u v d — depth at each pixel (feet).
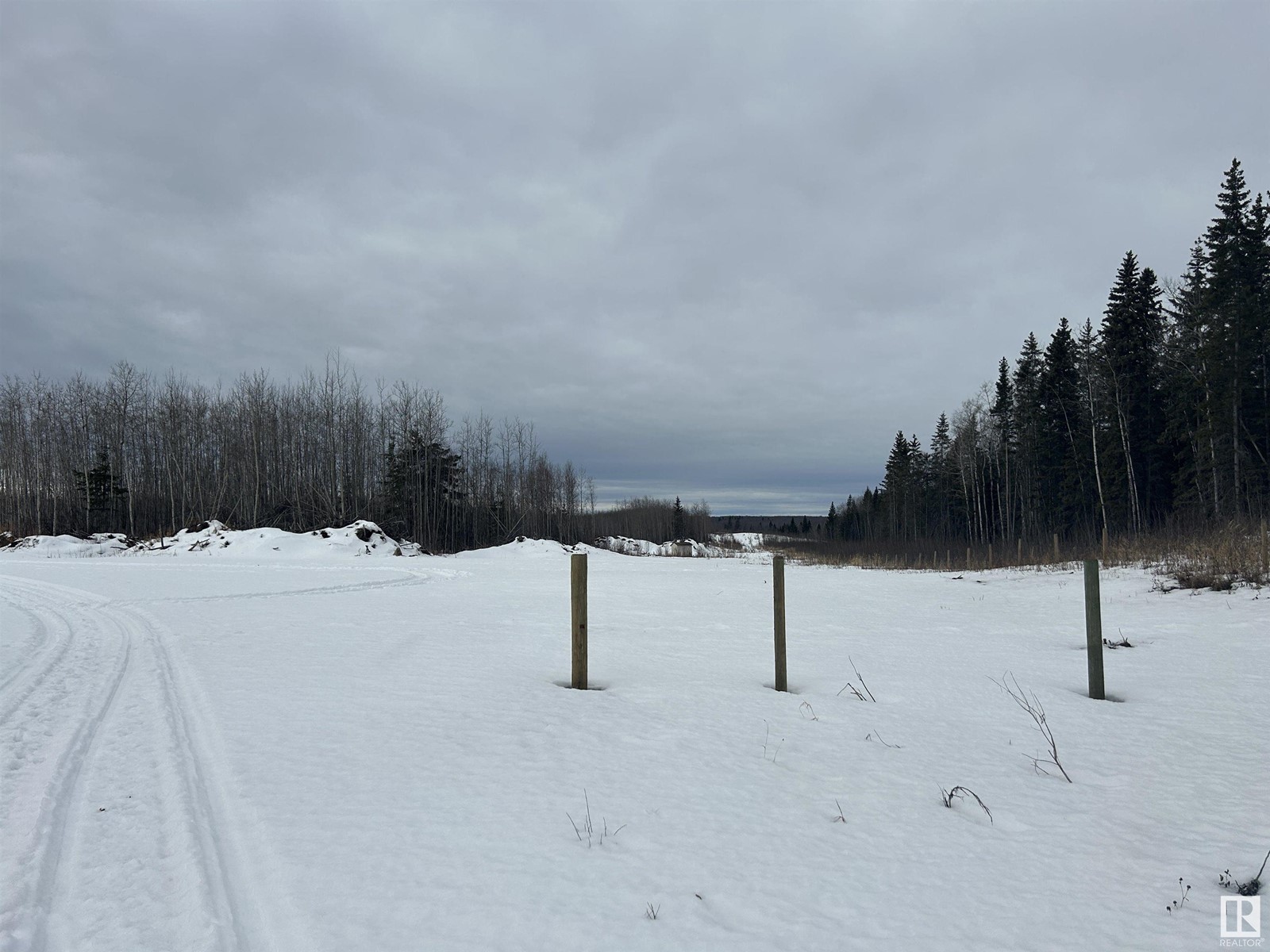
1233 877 11.44
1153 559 67.26
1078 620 42.60
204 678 24.23
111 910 9.61
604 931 9.27
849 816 13.69
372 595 59.16
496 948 8.80
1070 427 154.10
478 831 12.25
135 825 12.26
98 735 17.44
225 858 11.12
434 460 195.83
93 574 78.54
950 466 224.53
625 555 182.29
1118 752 18.02
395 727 18.38
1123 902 10.68
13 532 172.96
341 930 9.09
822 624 42.06
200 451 194.18
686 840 12.22
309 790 13.84
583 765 15.88
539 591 64.13
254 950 8.74
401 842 11.71
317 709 20.04
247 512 186.80
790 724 19.94
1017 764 17.08
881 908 10.25
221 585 65.46
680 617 44.39
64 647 30.53
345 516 179.52
